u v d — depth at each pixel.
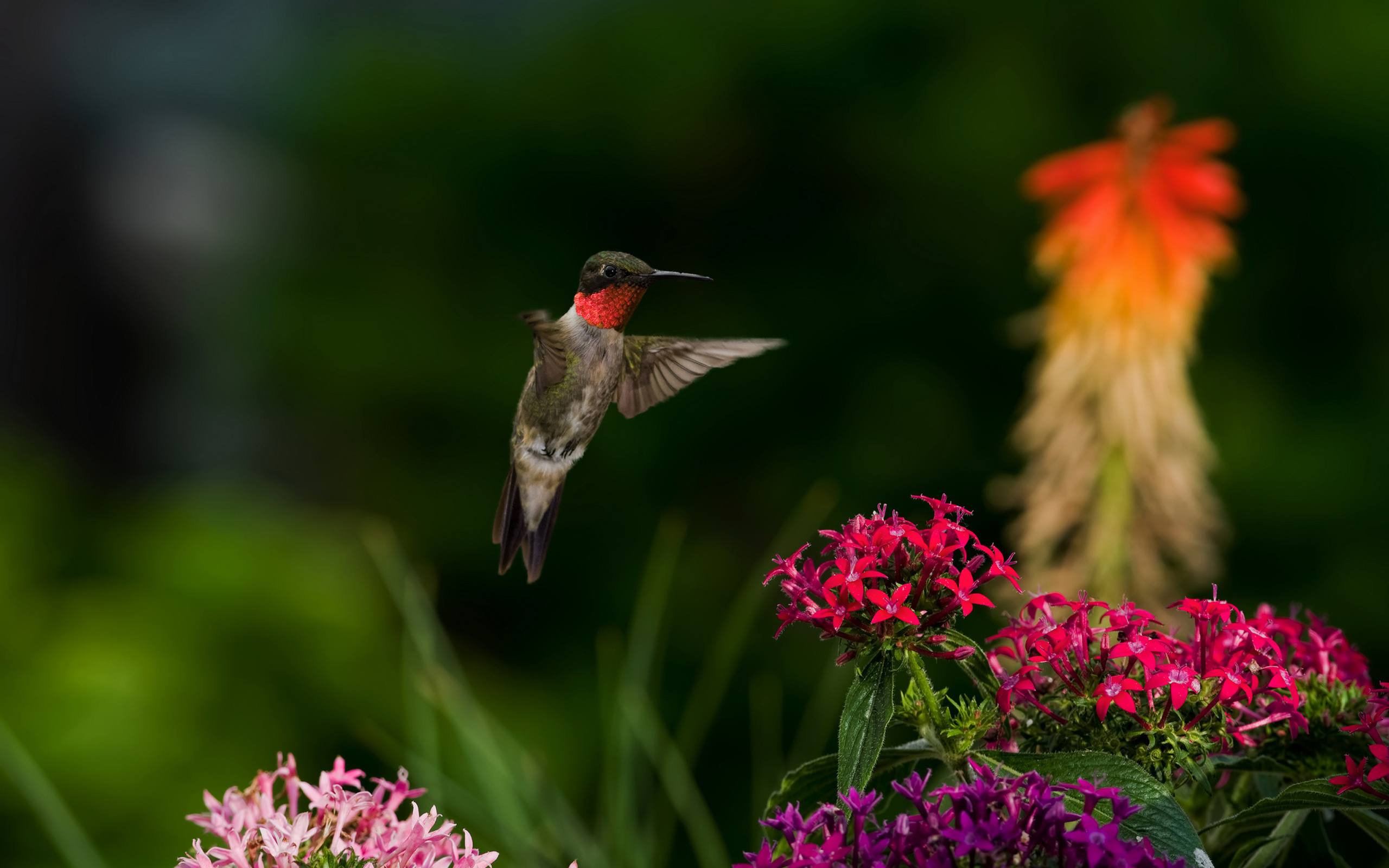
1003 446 12.41
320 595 10.77
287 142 15.18
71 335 20.91
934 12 12.92
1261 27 12.31
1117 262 7.47
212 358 19.12
